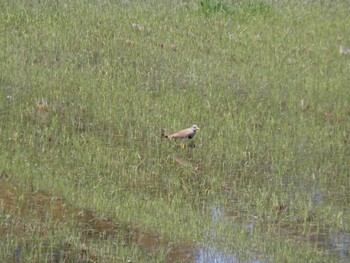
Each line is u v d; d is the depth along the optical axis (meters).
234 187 28.41
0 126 30.41
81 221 24.56
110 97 33.78
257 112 34.72
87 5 43.78
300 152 31.66
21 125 30.73
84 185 27.06
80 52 37.44
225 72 38.22
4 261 21.77
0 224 23.72
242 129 32.94
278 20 47.66
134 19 42.69
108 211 25.33
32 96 32.88
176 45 40.25
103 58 37.22
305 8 51.56
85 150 29.41
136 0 46.09
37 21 40.06
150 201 26.20
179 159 29.98
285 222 25.94
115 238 23.80
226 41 42.19
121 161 29.16
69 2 43.75
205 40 41.97
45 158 28.47
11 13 40.56
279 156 30.98
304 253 23.55
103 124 31.86
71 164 28.48
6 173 26.84
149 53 38.56
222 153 30.86
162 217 25.23
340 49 44.38
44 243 22.97
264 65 40.09
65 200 25.67
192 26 43.25
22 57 36.03
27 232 23.42
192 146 30.94
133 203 25.98
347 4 54.31
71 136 30.64
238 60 40.19
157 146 30.55
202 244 23.81
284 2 52.28
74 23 40.56
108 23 41.28
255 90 36.78
